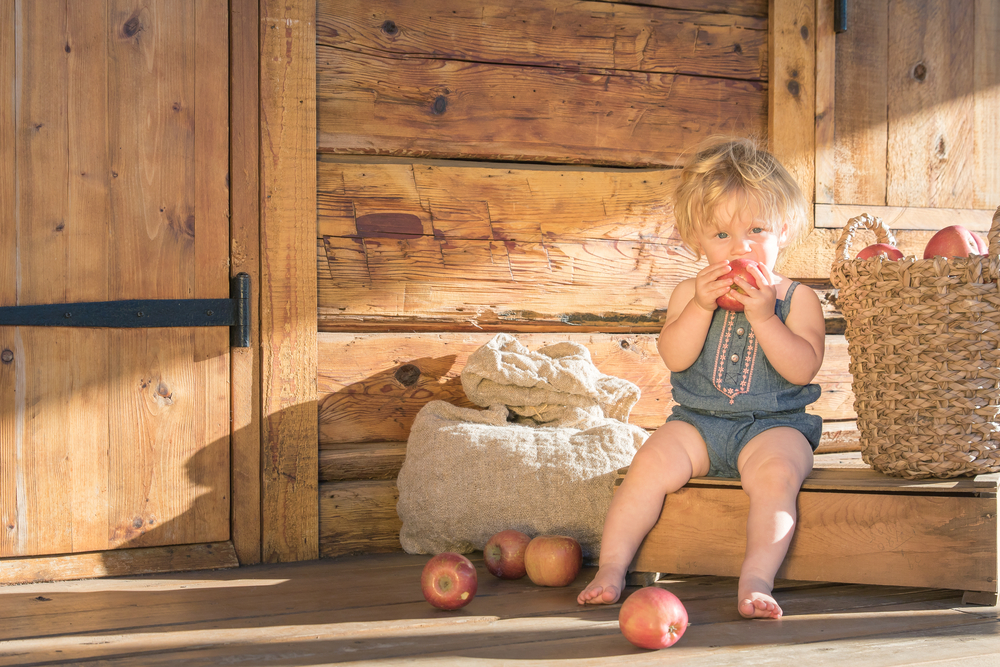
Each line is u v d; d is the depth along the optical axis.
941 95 2.90
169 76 2.10
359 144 2.33
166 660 1.35
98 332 2.03
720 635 1.45
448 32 2.41
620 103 2.57
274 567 2.11
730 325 1.96
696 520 1.85
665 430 1.93
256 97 2.18
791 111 2.71
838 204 2.77
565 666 1.29
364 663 1.33
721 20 2.68
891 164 2.84
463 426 2.17
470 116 2.43
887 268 1.84
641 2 2.59
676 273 2.60
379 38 2.34
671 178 2.60
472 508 2.10
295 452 2.21
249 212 2.18
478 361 2.28
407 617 1.60
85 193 2.02
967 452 1.77
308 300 2.23
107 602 1.75
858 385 1.98
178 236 2.11
